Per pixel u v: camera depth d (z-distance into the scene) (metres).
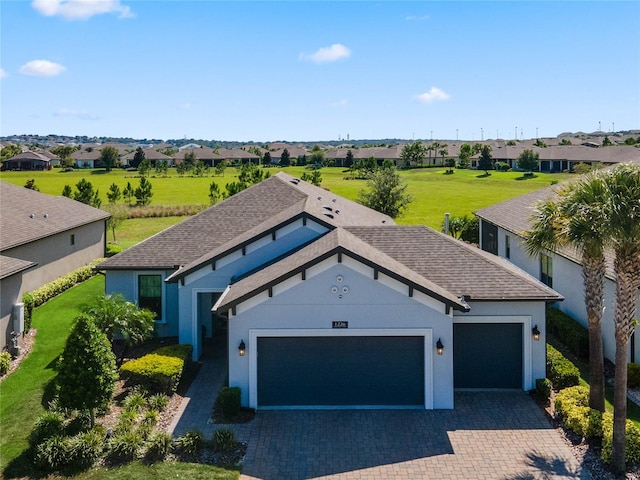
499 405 18.27
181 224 27.61
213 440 15.45
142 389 18.77
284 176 36.53
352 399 18.42
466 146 157.75
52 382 20.12
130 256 25.05
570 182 15.97
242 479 14.04
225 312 18.16
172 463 14.77
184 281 22.67
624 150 118.94
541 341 19.19
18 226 31.89
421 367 18.39
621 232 13.24
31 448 15.45
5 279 22.70
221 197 79.00
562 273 26.16
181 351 21.02
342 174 134.12
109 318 20.59
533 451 15.33
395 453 15.31
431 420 17.28
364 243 21.36
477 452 15.31
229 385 18.09
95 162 167.75
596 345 16.34
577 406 16.62
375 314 18.03
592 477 13.97
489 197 86.88
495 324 19.42
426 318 18.02
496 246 37.53
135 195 78.75
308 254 19.28
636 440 14.45
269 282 17.66
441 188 101.38
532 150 133.00
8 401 18.62
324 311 18.05
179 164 148.62
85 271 37.09
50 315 28.78
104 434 15.84
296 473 14.34
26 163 152.00
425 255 21.48
